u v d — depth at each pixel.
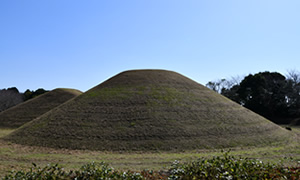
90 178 8.58
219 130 22.03
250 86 60.09
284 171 8.95
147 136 20.20
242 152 17.61
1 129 35.50
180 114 23.91
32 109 43.12
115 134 20.58
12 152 17.80
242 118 25.89
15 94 76.88
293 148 19.47
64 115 25.09
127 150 18.28
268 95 57.41
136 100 26.20
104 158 15.98
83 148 18.80
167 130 21.06
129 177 8.73
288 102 57.09
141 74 33.97
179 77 34.53
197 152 17.83
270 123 28.20
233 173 8.25
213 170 8.62
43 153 17.58
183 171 8.81
